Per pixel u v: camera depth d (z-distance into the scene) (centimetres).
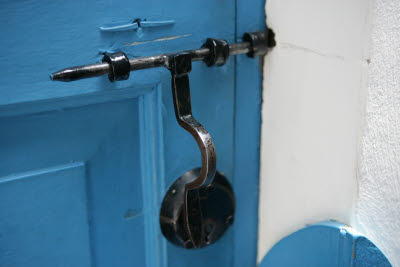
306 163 62
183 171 62
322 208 62
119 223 59
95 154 55
